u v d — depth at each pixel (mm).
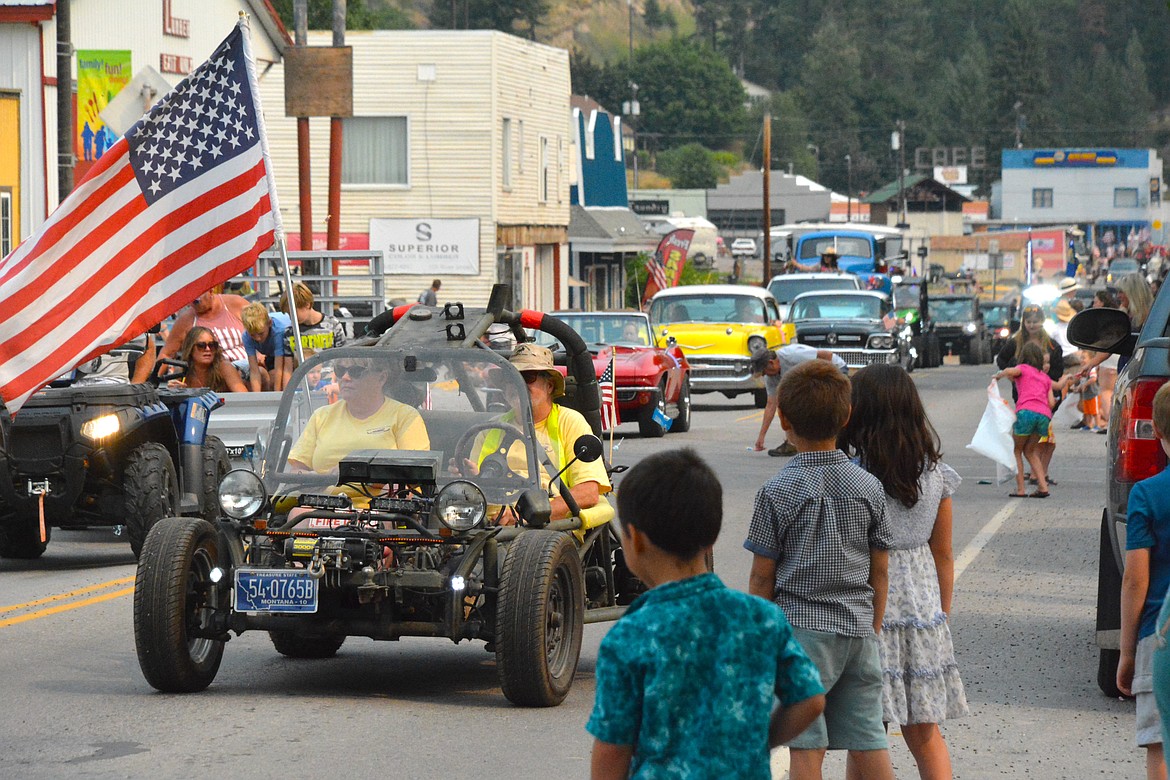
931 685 13305
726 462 46844
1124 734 17766
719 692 8797
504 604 18000
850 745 12672
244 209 29031
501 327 21984
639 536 9203
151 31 78250
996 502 38500
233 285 52844
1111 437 19297
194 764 16000
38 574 29031
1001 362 40594
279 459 19219
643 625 8859
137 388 29375
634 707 8820
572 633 18953
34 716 18016
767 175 148500
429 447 19156
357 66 102625
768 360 49188
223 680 20141
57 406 28469
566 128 121375
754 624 8938
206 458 30766
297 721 17844
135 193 28453
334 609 18531
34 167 69062
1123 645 13438
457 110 102375
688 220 195750
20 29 68500
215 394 31453
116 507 29172
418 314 20125
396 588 18000
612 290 150625
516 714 18203
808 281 95875
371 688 19719
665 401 55844
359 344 19891
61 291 27875
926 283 119750
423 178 102812
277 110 100625
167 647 18562
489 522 18672
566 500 19375
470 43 102125
